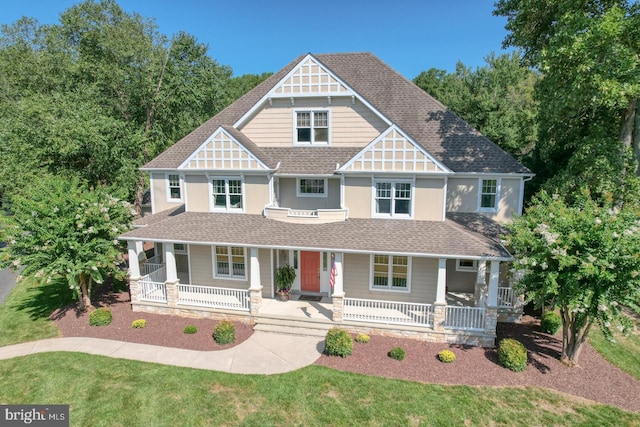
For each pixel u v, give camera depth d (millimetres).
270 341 15602
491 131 35062
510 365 13336
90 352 14719
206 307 17688
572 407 11484
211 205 19641
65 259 16484
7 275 25656
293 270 19047
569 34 15086
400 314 16719
